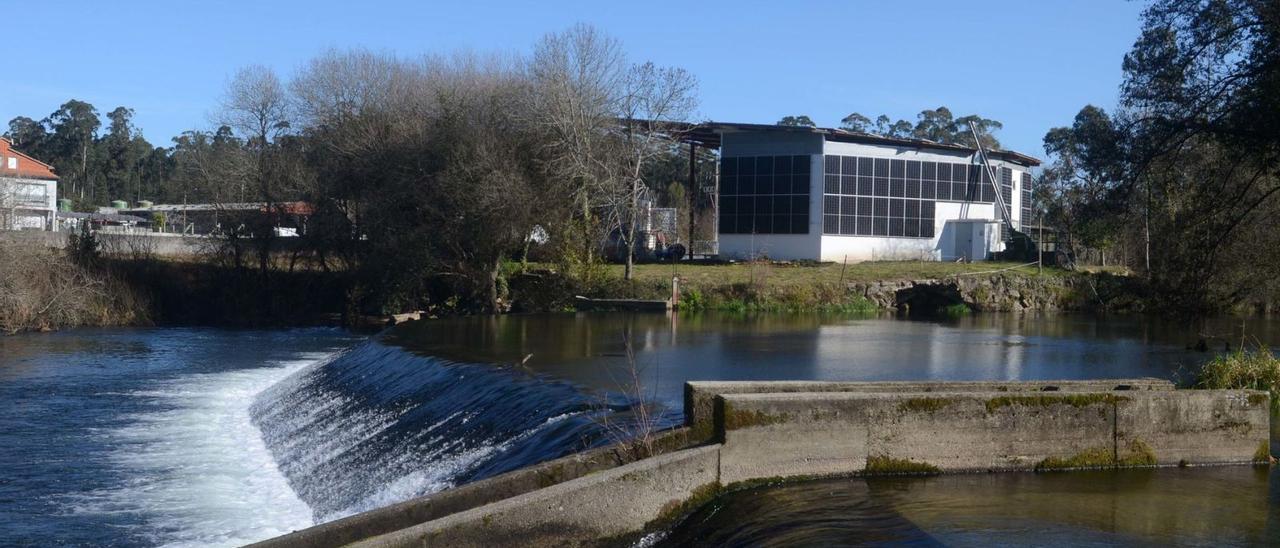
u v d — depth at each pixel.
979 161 59.53
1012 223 63.81
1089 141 27.92
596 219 45.31
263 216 51.00
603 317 37.72
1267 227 25.77
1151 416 11.61
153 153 131.25
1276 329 33.19
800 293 42.75
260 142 61.16
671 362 21.75
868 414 11.02
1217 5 22.61
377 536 7.87
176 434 20.83
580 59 47.50
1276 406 15.49
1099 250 51.31
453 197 42.00
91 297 46.94
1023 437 11.35
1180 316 27.89
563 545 8.84
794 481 10.86
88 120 124.88
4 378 28.97
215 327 47.16
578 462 10.40
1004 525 9.36
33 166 88.00
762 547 8.89
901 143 56.22
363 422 19.48
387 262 44.50
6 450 19.05
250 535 13.81
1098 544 8.82
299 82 58.03
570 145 44.78
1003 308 43.91
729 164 57.62
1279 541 8.91
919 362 22.42
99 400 25.00
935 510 9.84
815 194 54.81
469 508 9.48
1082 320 38.28
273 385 27.47
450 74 54.78
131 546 13.30
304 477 16.91
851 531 9.20
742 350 24.70
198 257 52.59
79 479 16.83
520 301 43.62
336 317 48.72
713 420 10.80
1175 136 23.92
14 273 43.78
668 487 9.79
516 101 46.38
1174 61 23.61
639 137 48.44
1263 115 21.61
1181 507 9.98
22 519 14.48
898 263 52.59
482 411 16.92
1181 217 26.02
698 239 72.44
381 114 51.56
